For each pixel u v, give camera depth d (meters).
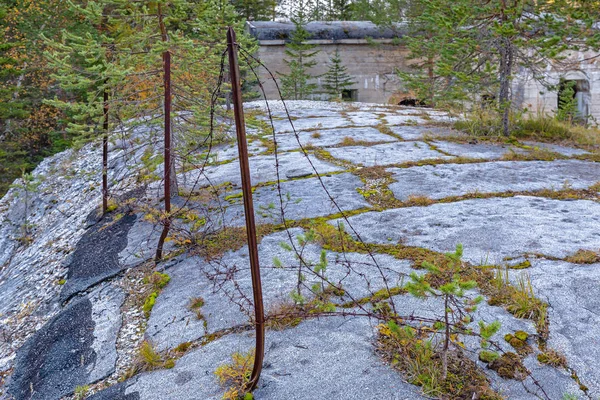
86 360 3.33
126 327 3.61
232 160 7.60
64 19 18.66
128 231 5.52
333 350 2.81
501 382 2.43
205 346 3.08
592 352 2.58
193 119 5.69
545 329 2.80
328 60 19.39
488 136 8.50
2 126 18.02
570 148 7.77
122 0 5.07
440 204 5.11
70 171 10.35
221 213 5.36
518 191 5.46
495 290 3.26
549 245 3.89
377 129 9.55
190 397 2.62
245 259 4.19
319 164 7.00
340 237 4.16
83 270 4.90
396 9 18.78
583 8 7.82
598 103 16.92
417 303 3.16
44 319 4.29
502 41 8.08
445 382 2.44
